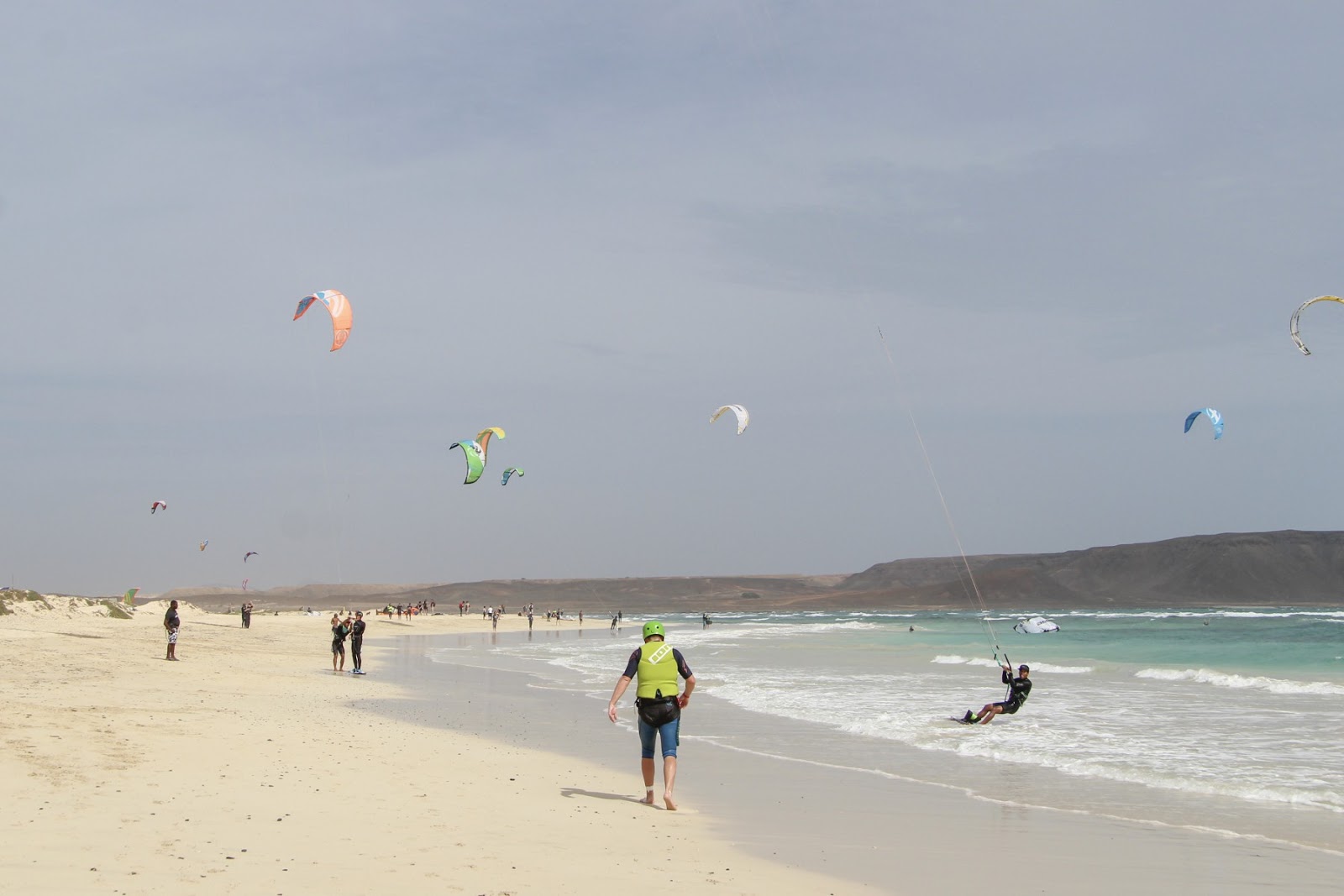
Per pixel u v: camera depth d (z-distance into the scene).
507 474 37.69
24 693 14.05
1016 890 6.67
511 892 5.87
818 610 181.50
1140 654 34.84
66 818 6.83
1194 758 12.26
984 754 12.66
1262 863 7.44
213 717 13.02
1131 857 7.59
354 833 7.04
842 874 6.95
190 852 6.21
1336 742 13.45
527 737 13.70
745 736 14.35
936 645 43.91
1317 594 193.62
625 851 7.16
